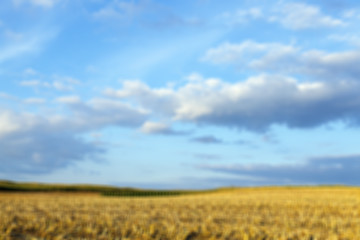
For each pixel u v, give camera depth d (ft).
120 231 51.24
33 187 299.17
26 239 46.19
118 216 67.67
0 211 70.79
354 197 134.62
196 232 52.80
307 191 205.67
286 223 61.98
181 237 48.39
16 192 261.85
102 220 59.52
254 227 54.75
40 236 47.80
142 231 51.01
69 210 78.28
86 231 50.08
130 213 74.02
